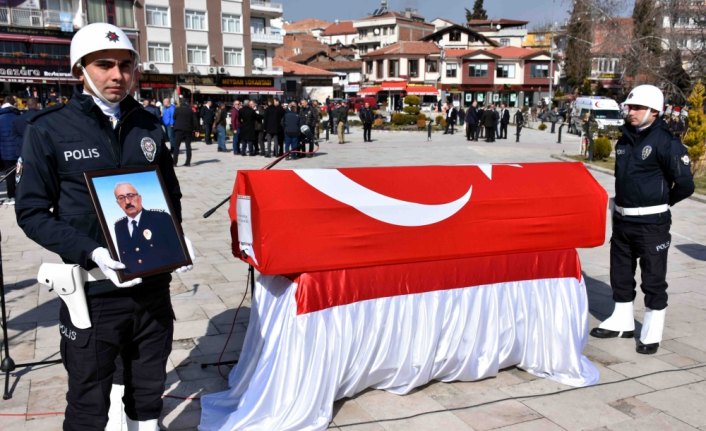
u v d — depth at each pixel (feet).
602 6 77.25
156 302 8.28
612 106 103.71
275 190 10.06
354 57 298.56
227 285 18.71
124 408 8.96
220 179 42.24
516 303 12.46
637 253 14.38
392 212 10.73
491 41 245.04
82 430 8.00
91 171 7.52
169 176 8.78
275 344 10.52
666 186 13.88
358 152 65.26
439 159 59.00
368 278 10.89
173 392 11.73
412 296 11.35
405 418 10.77
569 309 12.81
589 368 12.86
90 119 7.72
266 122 56.65
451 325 11.79
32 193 7.26
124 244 7.54
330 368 10.47
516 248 12.05
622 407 11.42
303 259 10.05
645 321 14.24
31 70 116.88
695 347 14.61
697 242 26.35
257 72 161.07
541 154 64.49
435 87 209.97
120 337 8.05
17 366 12.53
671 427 10.70
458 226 11.38
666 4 71.87
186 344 14.08
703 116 46.50
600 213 12.66
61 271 7.52
